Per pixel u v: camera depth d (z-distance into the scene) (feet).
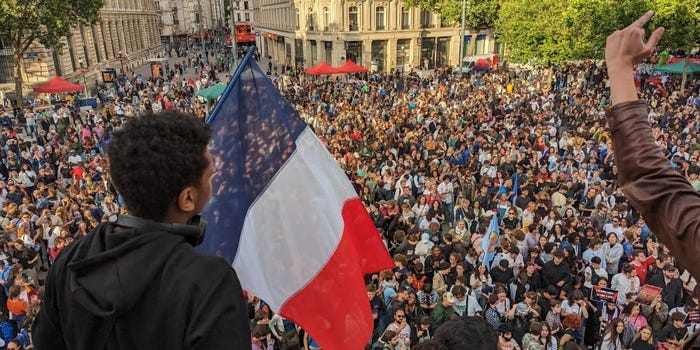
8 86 121.70
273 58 232.73
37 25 97.55
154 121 5.08
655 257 31.24
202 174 5.27
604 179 48.21
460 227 37.11
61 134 72.64
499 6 129.18
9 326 26.35
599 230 37.09
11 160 54.85
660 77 109.09
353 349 12.96
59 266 5.23
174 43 302.66
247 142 13.55
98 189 45.11
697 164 48.65
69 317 4.94
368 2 157.89
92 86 153.38
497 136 60.34
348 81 123.85
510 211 38.52
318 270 13.21
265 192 13.39
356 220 14.78
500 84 105.70
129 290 4.53
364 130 64.69
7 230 38.14
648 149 4.24
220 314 4.51
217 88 84.53
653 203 4.10
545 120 69.05
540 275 30.63
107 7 185.37
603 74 112.78
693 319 25.05
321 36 164.66
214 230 13.14
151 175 4.81
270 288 13.07
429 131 63.41
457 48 173.47
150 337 4.57
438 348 6.69
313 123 70.95
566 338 25.05
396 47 165.89
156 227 4.91
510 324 26.50
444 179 43.62
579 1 90.17
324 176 14.17
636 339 24.80
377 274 29.50
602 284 28.81
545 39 101.30
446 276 30.40
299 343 26.30
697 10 89.10
